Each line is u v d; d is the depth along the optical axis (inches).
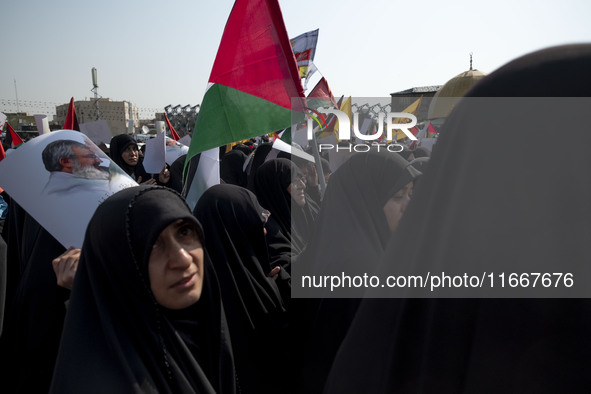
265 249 95.5
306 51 180.5
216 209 90.7
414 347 31.5
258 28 103.0
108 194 76.1
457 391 29.2
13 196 74.1
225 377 62.2
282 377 83.7
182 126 956.0
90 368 48.5
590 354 26.2
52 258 80.1
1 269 95.4
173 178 221.5
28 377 75.5
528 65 26.9
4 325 80.6
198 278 55.9
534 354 27.3
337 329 54.5
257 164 210.2
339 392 35.6
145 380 49.1
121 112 1744.6
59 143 78.2
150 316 53.5
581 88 25.6
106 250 53.6
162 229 51.3
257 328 85.3
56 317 77.6
